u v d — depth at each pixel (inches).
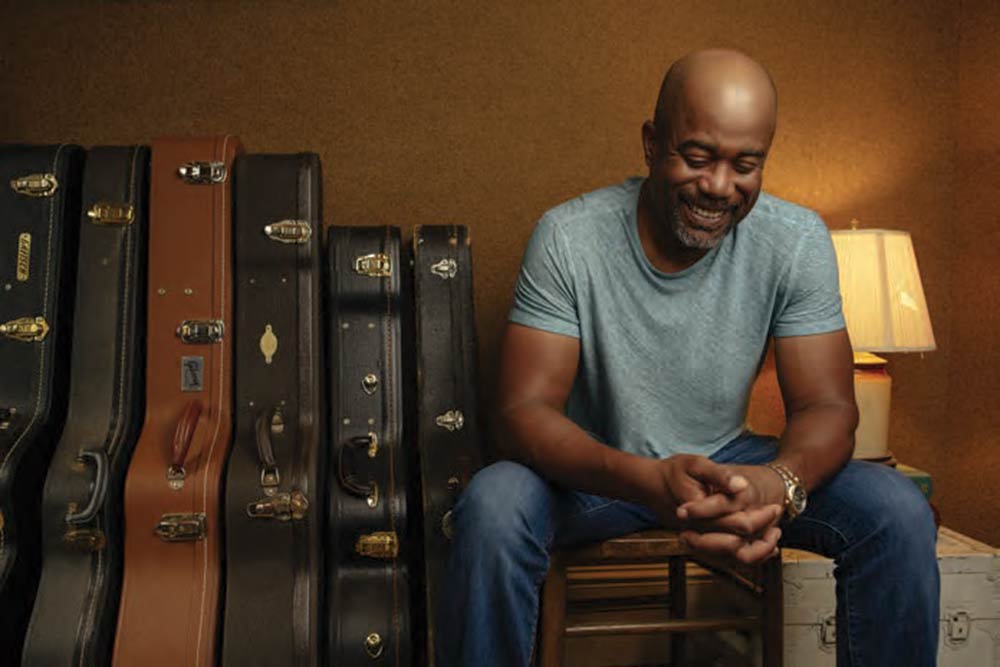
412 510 90.3
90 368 76.9
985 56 101.8
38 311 77.5
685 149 60.2
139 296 78.8
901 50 106.3
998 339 99.6
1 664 69.1
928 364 108.9
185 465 73.0
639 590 100.0
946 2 106.5
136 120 98.2
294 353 78.5
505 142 101.4
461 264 88.3
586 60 101.9
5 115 97.0
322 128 99.7
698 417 68.4
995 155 100.3
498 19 100.9
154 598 71.3
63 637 69.0
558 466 59.8
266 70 99.0
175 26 98.0
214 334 77.7
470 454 83.5
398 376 84.1
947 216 108.0
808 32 104.8
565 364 66.3
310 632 71.8
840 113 105.8
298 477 73.4
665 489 55.7
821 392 64.9
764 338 68.0
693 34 103.0
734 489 53.1
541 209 102.0
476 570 57.6
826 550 62.3
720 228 62.2
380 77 100.0
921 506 58.7
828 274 66.5
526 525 58.5
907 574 58.0
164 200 79.0
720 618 67.7
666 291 66.6
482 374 101.8
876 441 90.9
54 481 72.0
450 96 100.7
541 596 67.9
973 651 79.8
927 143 107.2
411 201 100.8
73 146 81.4
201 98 98.6
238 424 77.2
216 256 78.7
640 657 97.9
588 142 102.3
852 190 106.4
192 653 70.2
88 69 97.5
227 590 72.2
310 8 99.0
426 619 80.4
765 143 60.4
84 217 78.9
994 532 100.0
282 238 79.6
